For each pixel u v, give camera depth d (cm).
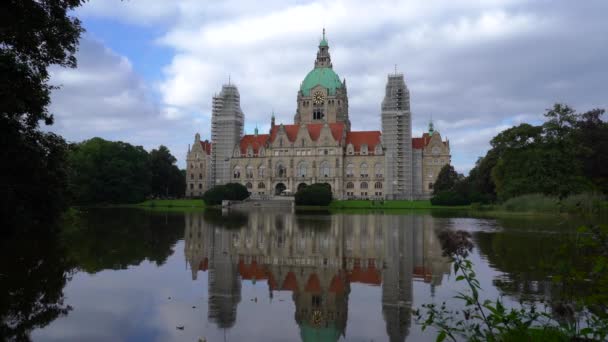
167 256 3684
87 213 9794
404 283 2744
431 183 19238
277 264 3366
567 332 1335
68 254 3638
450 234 1334
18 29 2945
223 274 2994
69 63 3538
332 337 1797
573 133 9269
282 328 1908
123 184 15275
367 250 4103
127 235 5162
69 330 1850
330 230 6041
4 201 3953
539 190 9081
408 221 7744
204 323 1966
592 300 1216
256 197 16350
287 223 7331
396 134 18112
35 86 3372
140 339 1761
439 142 19262
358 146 19062
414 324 1955
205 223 7194
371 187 18750
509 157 10094
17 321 1955
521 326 1323
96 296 2378
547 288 2450
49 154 4484
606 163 9494
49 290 2478
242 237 5119
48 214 4784
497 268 3017
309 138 19062
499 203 10631
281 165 19312
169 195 19962
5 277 2759
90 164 14525
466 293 2398
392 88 18175
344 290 2572
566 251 1391
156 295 2430
